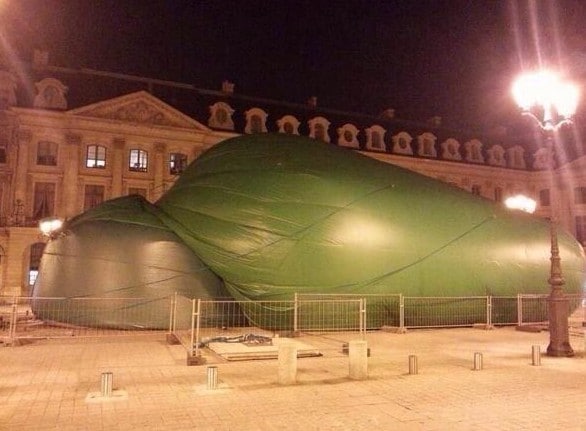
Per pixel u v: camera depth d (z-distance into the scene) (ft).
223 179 57.82
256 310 52.37
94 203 134.31
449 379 31.83
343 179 57.47
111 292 53.11
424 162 171.22
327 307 52.26
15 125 130.62
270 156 59.11
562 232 68.69
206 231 54.70
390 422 22.80
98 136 134.51
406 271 55.01
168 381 30.48
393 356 40.40
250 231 53.26
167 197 61.52
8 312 63.10
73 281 54.03
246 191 55.57
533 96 42.47
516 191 185.37
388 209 56.95
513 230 63.46
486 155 185.98
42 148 131.44
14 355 39.14
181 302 53.67
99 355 39.29
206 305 54.60
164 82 151.53
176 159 142.20
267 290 52.16
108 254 54.34
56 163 131.85
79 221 58.13
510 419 23.43
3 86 131.03
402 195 59.41
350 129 162.91
